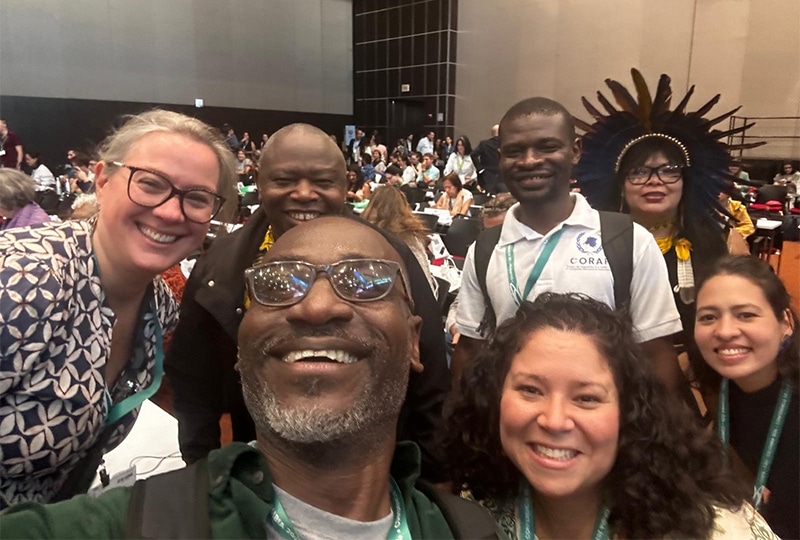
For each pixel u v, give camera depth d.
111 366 0.86
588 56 3.52
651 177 1.21
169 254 0.80
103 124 7.70
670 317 1.04
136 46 7.82
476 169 4.15
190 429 1.00
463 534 0.66
